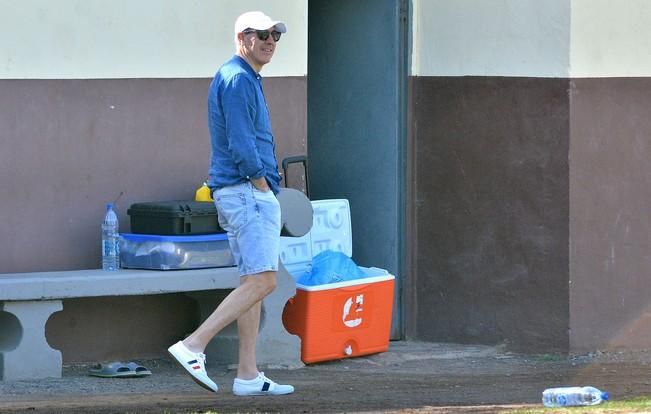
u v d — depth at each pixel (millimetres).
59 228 34125
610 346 38719
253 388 30078
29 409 27906
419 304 40719
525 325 38812
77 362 34688
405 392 31578
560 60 37750
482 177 39344
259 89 28672
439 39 40031
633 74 38688
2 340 32750
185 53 35656
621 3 38312
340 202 38719
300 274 37219
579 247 38156
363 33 41125
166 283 33125
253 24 28281
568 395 29141
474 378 34438
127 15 34750
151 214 33844
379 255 41000
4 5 33062
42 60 33656
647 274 39125
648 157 39000
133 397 29859
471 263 39656
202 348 28594
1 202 33375
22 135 33531
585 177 38125
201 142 36031
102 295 32375
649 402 29453
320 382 32938
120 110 34812
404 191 40594
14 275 32781
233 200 28469
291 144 37531
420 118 40531
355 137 41500
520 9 38344
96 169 34562
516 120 38594
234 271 34062
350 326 36469
